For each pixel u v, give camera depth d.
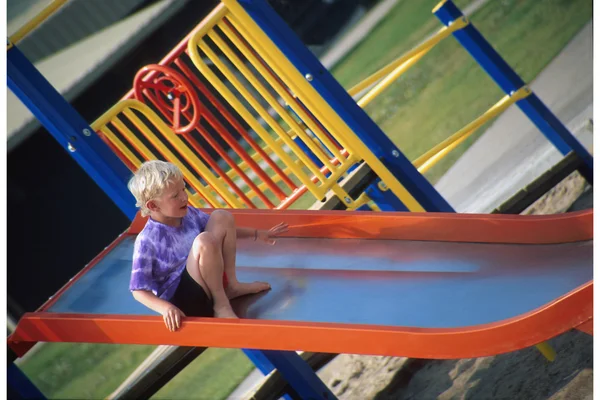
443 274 8.55
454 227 9.39
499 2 29.00
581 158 14.01
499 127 20.92
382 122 25.28
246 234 8.59
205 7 31.09
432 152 13.82
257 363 11.00
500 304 7.67
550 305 6.57
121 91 29.88
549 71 22.59
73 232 24.95
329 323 7.17
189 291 7.89
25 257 24.36
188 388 17.41
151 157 12.07
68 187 25.47
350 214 9.80
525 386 10.82
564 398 10.04
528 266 8.46
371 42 31.50
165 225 7.92
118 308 8.50
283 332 7.24
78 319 7.98
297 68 11.48
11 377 11.04
